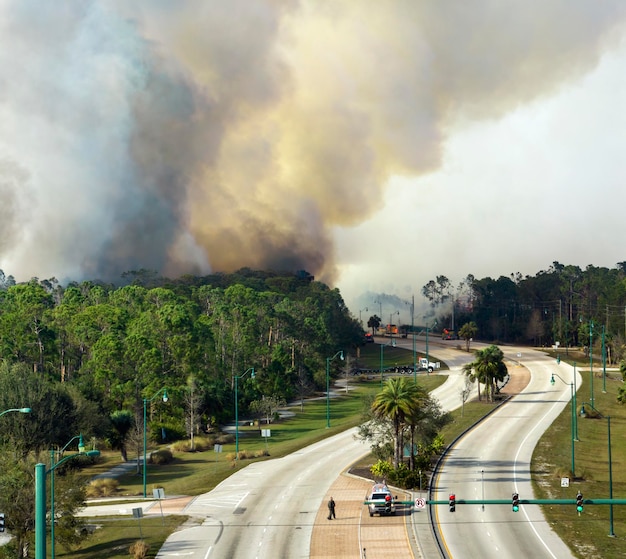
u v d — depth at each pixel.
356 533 71.12
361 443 118.12
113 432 120.94
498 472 96.88
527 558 63.22
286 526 74.12
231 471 102.44
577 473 95.50
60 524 66.94
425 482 90.69
